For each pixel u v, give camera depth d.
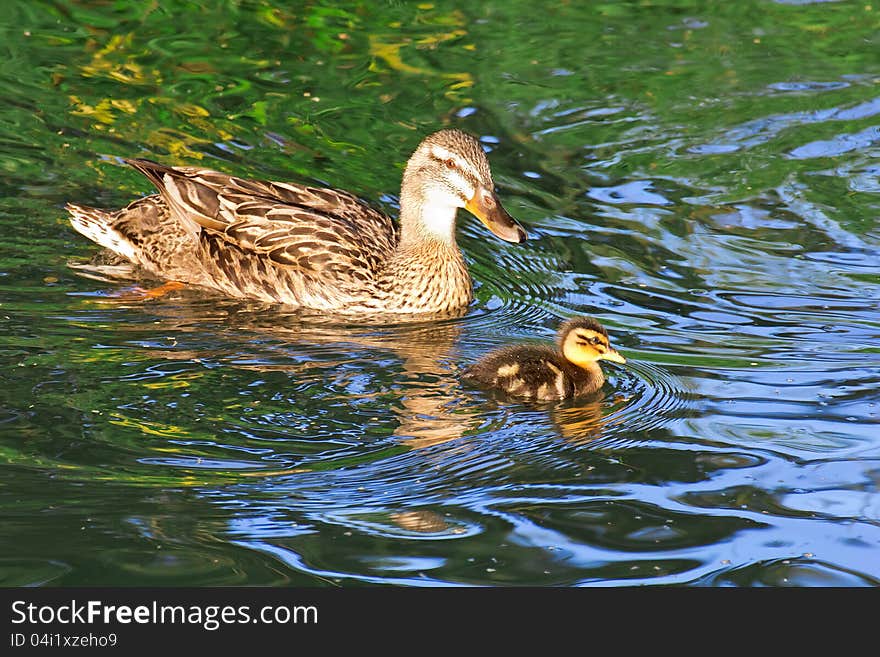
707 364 12.00
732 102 18.17
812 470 9.91
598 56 19.52
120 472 9.74
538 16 20.95
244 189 14.52
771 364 11.95
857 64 19.34
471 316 13.68
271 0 20.84
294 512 9.29
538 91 18.38
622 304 13.39
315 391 11.34
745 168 16.47
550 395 11.32
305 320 13.39
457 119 17.52
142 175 15.81
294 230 14.04
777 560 8.70
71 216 14.51
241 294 14.03
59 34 19.45
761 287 13.70
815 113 17.86
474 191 13.74
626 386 11.69
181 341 12.41
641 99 18.22
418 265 13.72
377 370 11.92
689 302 13.39
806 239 14.82
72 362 11.67
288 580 8.44
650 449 10.36
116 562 8.56
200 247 14.17
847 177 16.27
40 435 10.25
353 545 8.88
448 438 10.55
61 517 9.06
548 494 9.62
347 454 10.23
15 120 16.88
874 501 9.41
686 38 20.22
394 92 18.23
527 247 14.71
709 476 9.86
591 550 8.83
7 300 13.07
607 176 16.27
